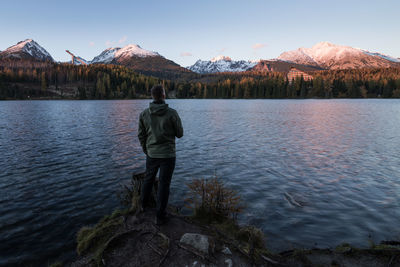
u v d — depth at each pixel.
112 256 3.52
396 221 5.61
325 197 7.09
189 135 19.28
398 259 3.65
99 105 82.44
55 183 8.28
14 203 6.61
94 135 19.38
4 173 9.42
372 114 39.06
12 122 29.00
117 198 6.93
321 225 5.42
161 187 4.22
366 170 9.82
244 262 3.47
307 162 11.09
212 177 8.91
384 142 15.91
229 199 5.68
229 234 4.48
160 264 3.28
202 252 3.53
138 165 10.61
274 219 5.68
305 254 3.90
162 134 4.04
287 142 16.14
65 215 5.86
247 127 24.23
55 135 19.30
